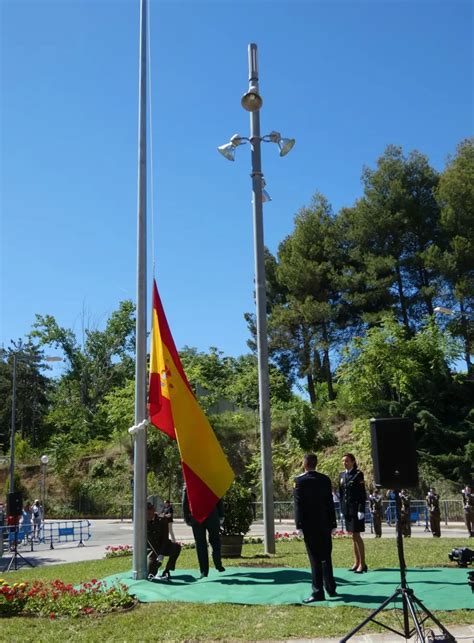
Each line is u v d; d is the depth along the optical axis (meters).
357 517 9.98
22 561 18.56
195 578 10.08
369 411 38.38
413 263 42.19
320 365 46.22
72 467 48.06
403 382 36.75
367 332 39.12
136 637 6.90
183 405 10.36
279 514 35.25
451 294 41.06
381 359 37.59
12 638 6.99
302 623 7.07
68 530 25.78
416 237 43.56
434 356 37.16
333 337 45.19
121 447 47.53
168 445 42.19
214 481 10.14
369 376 37.97
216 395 47.88
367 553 12.88
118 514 43.97
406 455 6.58
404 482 6.53
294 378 48.84
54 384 73.50
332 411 41.97
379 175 43.69
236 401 51.69
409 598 6.36
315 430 39.91
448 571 9.91
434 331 38.12
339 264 45.88
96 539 26.80
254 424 44.34
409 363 36.78
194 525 10.34
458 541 16.11
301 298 45.78
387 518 28.72
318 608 7.67
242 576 9.96
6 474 49.44
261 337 14.59
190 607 8.06
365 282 43.19
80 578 12.11
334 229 46.12
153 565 10.18
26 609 8.27
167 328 11.01
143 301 10.99
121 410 47.28
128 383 50.44
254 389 50.81
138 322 10.90
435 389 36.66
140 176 11.45
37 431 70.25
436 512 20.41
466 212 40.47
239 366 63.97
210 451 10.27
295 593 8.44
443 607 7.51
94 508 45.09
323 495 8.20
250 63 15.18
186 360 53.47
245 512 13.49
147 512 10.43
